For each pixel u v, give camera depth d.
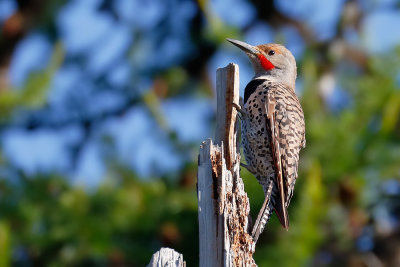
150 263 7.58
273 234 12.16
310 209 12.10
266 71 11.89
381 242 13.55
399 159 13.10
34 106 14.62
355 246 13.26
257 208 11.79
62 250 13.12
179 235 13.03
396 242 13.52
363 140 13.09
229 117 8.52
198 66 16.44
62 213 13.20
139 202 13.23
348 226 13.20
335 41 15.67
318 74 14.45
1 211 13.17
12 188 13.36
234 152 8.47
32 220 13.16
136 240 13.14
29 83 14.72
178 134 14.20
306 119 13.28
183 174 13.50
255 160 10.82
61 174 13.73
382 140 13.10
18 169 13.59
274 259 12.04
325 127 13.09
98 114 16.23
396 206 13.61
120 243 13.07
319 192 12.15
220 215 7.85
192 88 16.28
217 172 7.92
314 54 15.40
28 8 16.72
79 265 13.10
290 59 11.99
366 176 13.08
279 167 10.62
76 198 13.26
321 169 12.91
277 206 10.64
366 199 13.29
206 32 15.56
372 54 15.06
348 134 13.09
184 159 13.80
